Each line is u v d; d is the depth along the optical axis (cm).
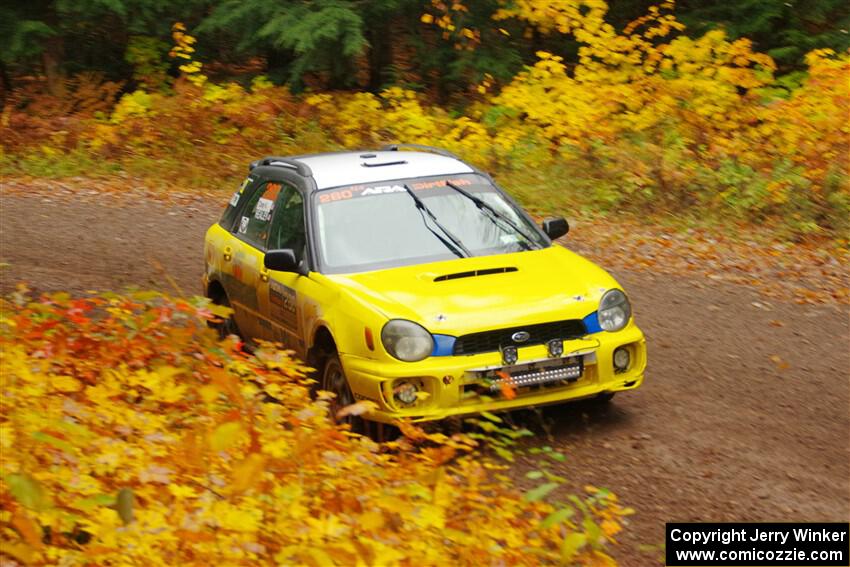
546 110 2614
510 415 1124
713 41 2628
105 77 3512
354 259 1159
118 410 823
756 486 943
